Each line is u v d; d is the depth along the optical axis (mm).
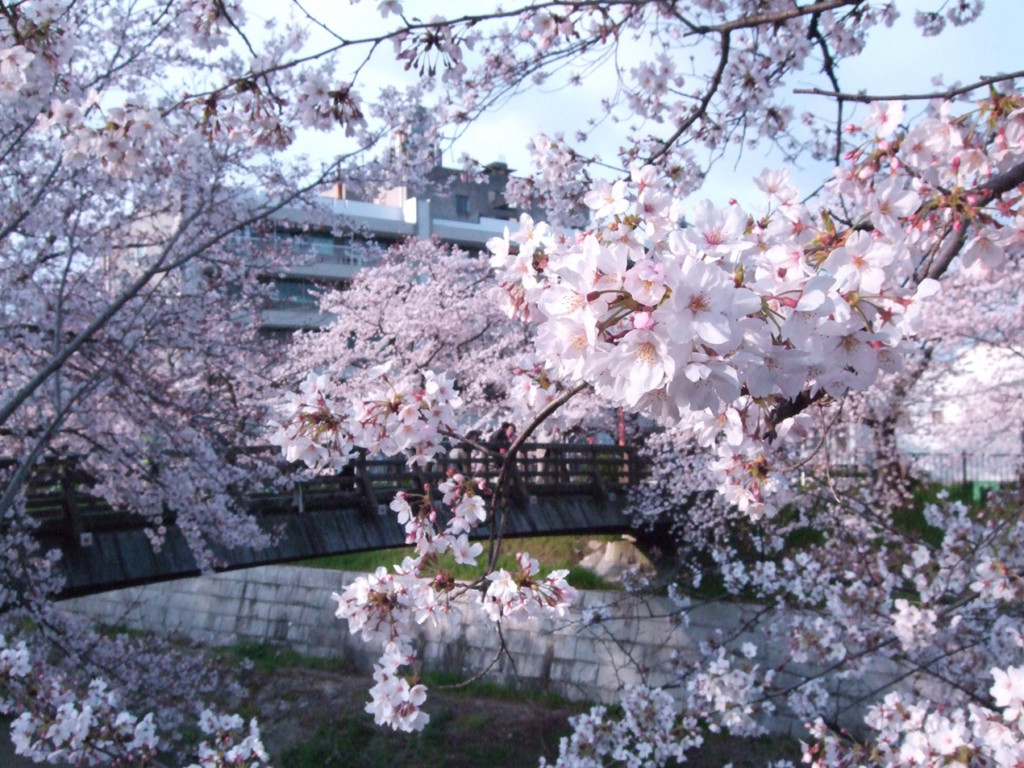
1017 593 5488
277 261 11438
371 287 16344
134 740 4762
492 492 3150
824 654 7375
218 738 4730
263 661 16297
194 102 4020
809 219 2109
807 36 4918
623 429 16016
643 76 5441
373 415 2873
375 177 8828
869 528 10930
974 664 7020
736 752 10641
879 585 8203
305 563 17797
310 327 18969
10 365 7527
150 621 18891
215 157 7633
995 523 6738
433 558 3084
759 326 1601
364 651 15914
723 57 4328
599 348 1564
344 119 3982
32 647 8242
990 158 2506
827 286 1646
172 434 8141
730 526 13891
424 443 2943
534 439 14453
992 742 3740
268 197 9219
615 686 13492
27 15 3707
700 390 1569
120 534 9516
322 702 14188
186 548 10039
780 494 4152
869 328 1766
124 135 3842
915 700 6055
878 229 1903
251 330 11969
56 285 8023
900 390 12367
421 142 8625
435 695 14359
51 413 8172
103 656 8867
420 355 15578
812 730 5715
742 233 1731
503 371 14633
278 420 2887
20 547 8141
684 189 5320
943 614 6094
